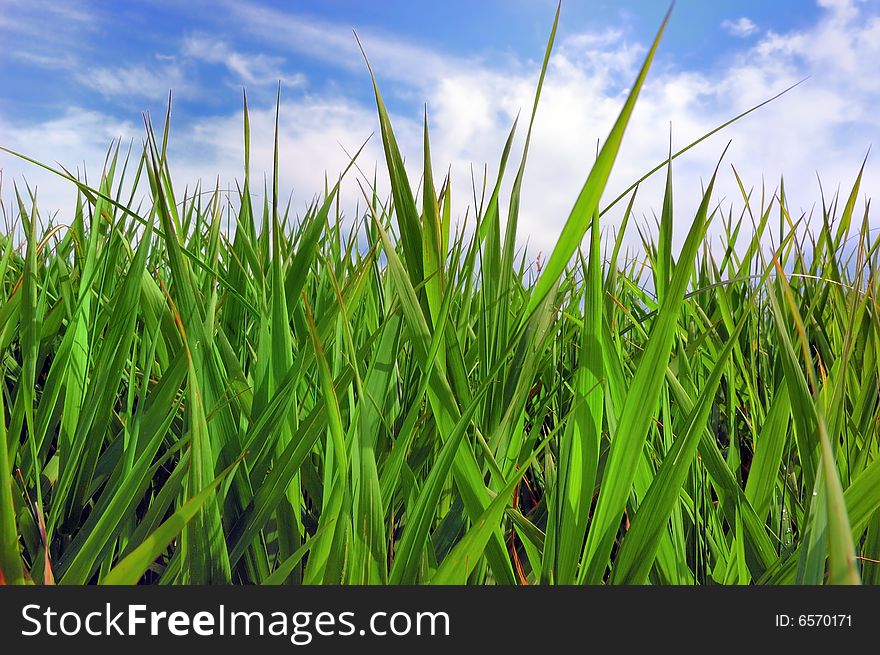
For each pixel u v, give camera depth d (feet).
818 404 1.01
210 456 1.74
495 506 1.55
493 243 2.16
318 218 2.31
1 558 1.44
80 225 3.71
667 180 1.97
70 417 2.31
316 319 2.73
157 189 1.84
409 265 1.84
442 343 1.90
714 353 3.16
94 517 1.93
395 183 1.78
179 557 1.81
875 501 1.49
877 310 2.10
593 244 1.66
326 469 1.90
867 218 2.36
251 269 2.76
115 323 2.29
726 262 4.15
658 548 1.79
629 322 3.85
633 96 1.33
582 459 1.70
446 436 1.80
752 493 2.01
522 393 2.04
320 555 1.69
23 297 2.12
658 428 2.56
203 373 1.99
